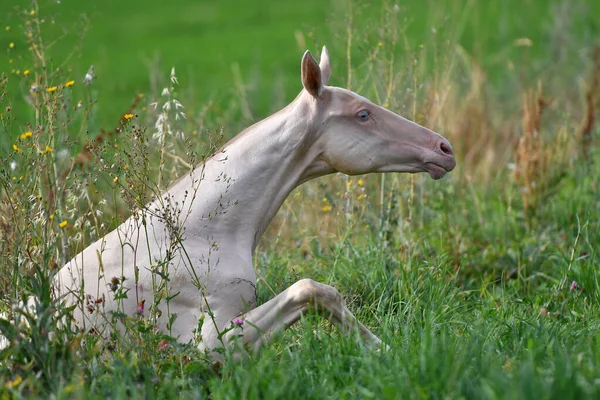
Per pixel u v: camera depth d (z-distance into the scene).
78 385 6.50
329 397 6.62
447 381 6.47
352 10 12.75
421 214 11.79
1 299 8.06
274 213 8.18
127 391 6.71
